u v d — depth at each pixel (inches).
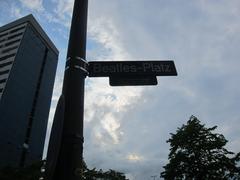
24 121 3203.7
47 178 120.6
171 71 179.2
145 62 180.5
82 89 146.2
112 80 173.9
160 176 1012.5
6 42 3565.5
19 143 3031.5
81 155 128.8
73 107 136.6
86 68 156.1
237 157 948.0
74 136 129.4
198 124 1057.5
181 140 1015.6
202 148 976.3
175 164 985.5
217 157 963.3
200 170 946.7
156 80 177.2
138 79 176.1
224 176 938.7
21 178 1210.6
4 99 2942.9
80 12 167.0
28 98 3368.6
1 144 2751.0
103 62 175.3
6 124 2883.9
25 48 3501.5
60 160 124.4
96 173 1453.0
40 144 3427.7
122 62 177.6
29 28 3673.7
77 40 157.4
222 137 999.6
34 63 3631.9
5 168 1284.4
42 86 3720.5
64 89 143.9
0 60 3363.7
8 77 3097.9
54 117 135.0
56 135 128.0
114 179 1595.7
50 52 4094.5
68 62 151.7
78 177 122.8
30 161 3129.9
